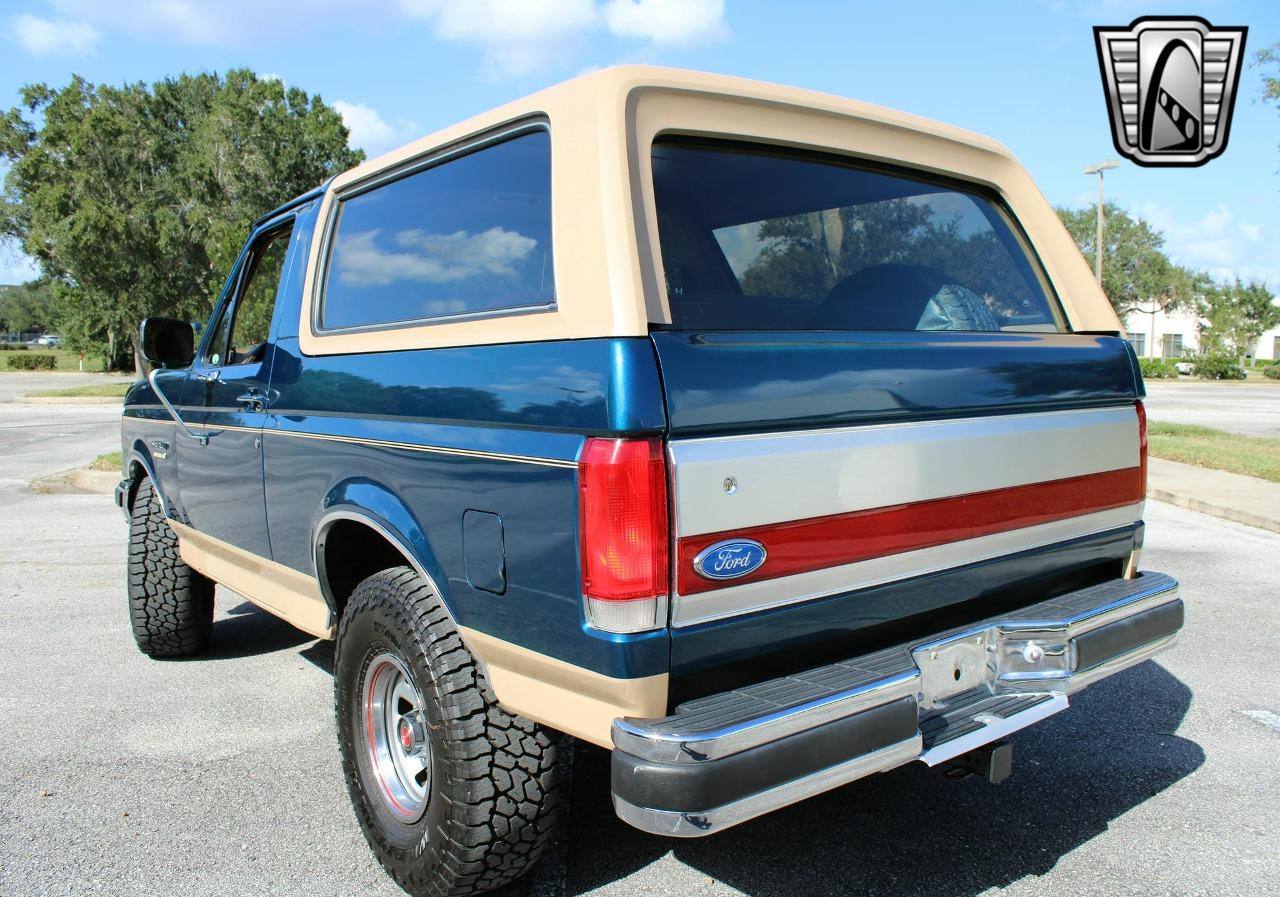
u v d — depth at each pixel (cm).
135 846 306
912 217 312
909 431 243
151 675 471
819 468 224
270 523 347
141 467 499
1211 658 488
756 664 224
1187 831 312
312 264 336
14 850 304
